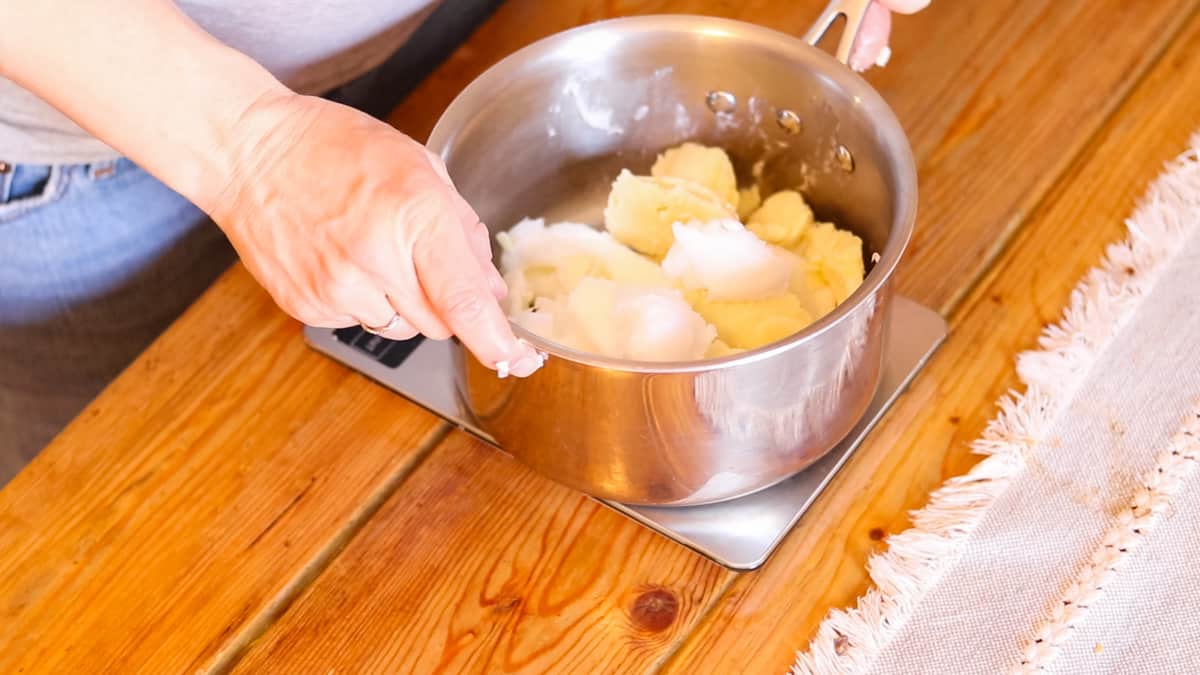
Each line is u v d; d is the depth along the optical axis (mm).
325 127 554
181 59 553
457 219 531
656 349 632
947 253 741
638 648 595
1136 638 574
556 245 719
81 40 542
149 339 976
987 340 700
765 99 710
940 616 591
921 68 842
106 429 692
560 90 706
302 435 685
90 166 838
